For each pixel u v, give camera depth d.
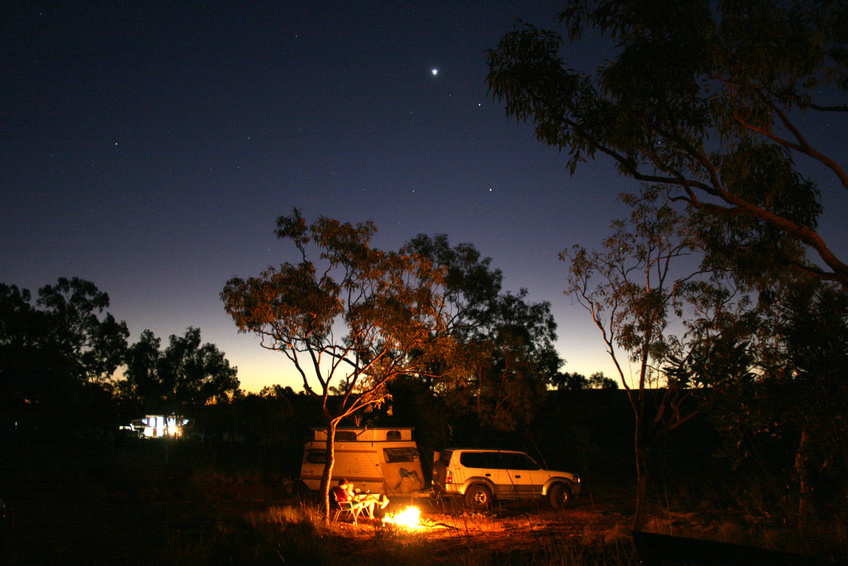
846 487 5.26
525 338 24.89
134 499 17.16
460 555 9.04
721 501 12.04
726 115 7.91
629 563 7.44
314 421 32.78
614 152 8.16
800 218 8.81
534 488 16.03
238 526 12.69
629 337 10.05
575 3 8.05
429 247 25.27
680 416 9.75
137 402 55.72
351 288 13.67
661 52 7.46
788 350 5.37
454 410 23.47
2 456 27.75
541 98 8.21
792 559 3.45
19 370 37.66
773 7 7.88
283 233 13.59
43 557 9.34
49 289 44.22
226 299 13.13
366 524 13.59
